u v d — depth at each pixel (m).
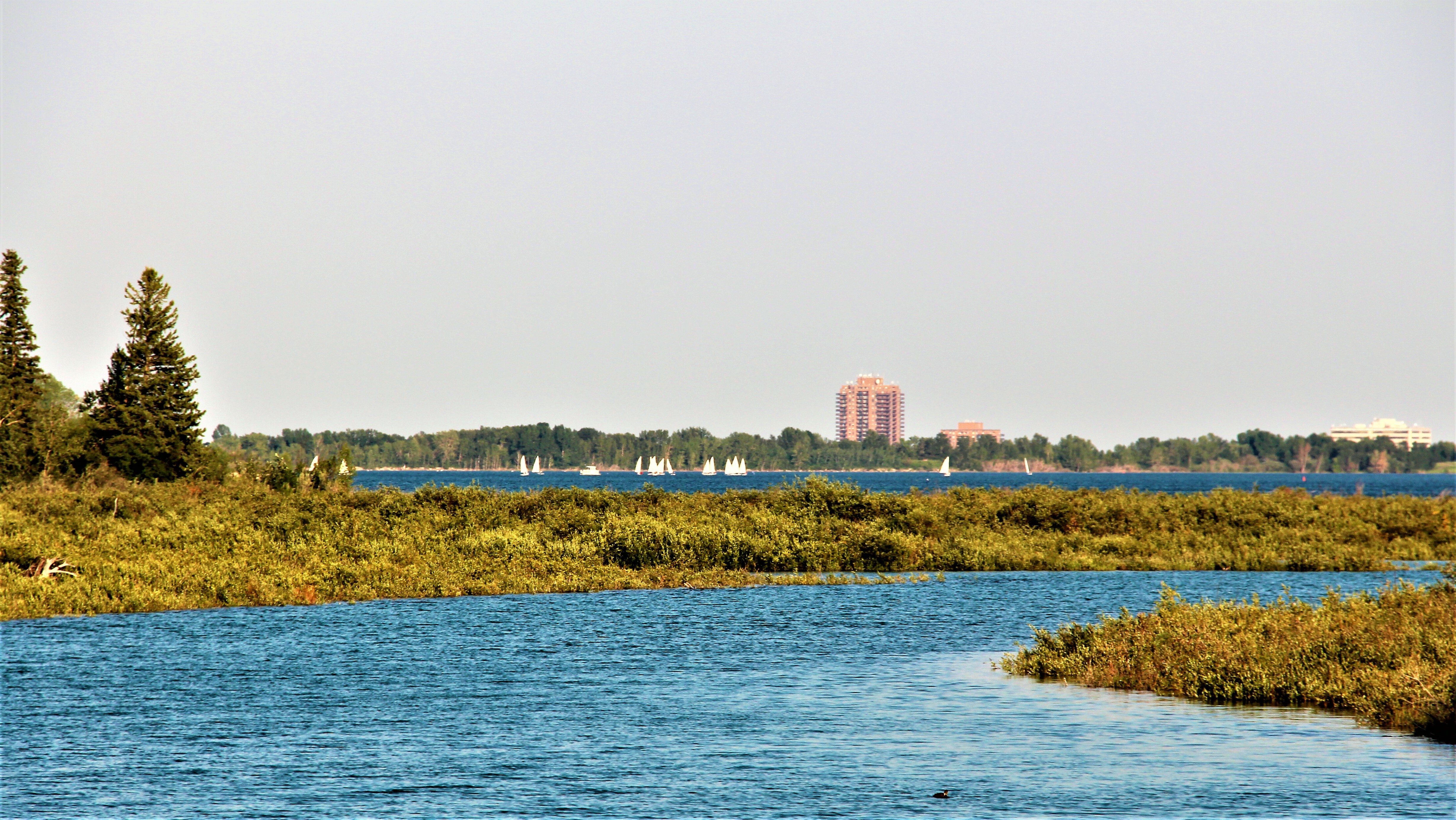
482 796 56.16
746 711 74.75
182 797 55.75
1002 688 82.38
